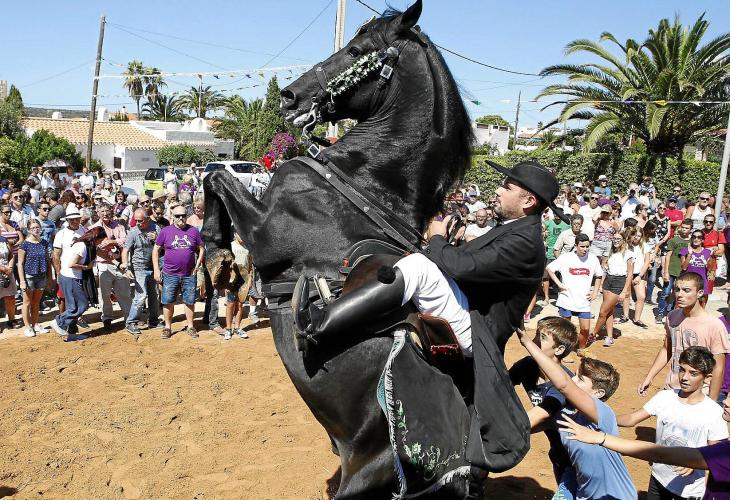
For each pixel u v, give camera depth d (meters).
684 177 24.17
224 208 3.72
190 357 8.54
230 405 6.93
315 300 3.25
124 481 5.29
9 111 34.94
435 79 3.51
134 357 8.43
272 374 7.91
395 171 3.51
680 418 4.20
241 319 10.15
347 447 3.43
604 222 12.30
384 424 3.26
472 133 3.69
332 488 5.21
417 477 3.09
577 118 26.22
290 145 9.72
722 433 4.14
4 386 7.21
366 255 3.29
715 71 23.45
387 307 2.99
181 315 10.67
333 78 3.53
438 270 3.08
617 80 25.08
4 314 10.31
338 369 3.25
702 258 11.08
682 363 4.19
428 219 3.68
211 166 26.39
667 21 23.95
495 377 3.02
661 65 24.27
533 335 10.09
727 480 3.11
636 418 4.40
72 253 8.84
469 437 3.04
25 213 11.96
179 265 9.20
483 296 3.18
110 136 44.12
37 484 5.16
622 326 11.14
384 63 3.49
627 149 26.64
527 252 3.02
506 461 2.99
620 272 9.48
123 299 9.63
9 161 29.45
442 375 3.19
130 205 13.26
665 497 4.40
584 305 9.22
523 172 3.11
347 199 3.43
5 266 9.20
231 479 5.36
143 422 6.42
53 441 5.94
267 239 3.43
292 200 3.41
